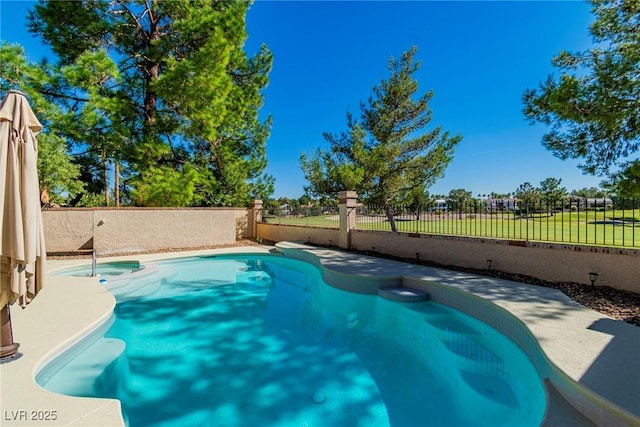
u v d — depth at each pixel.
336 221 13.50
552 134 6.15
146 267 10.62
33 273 3.34
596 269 5.89
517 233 11.35
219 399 3.71
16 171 3.08
